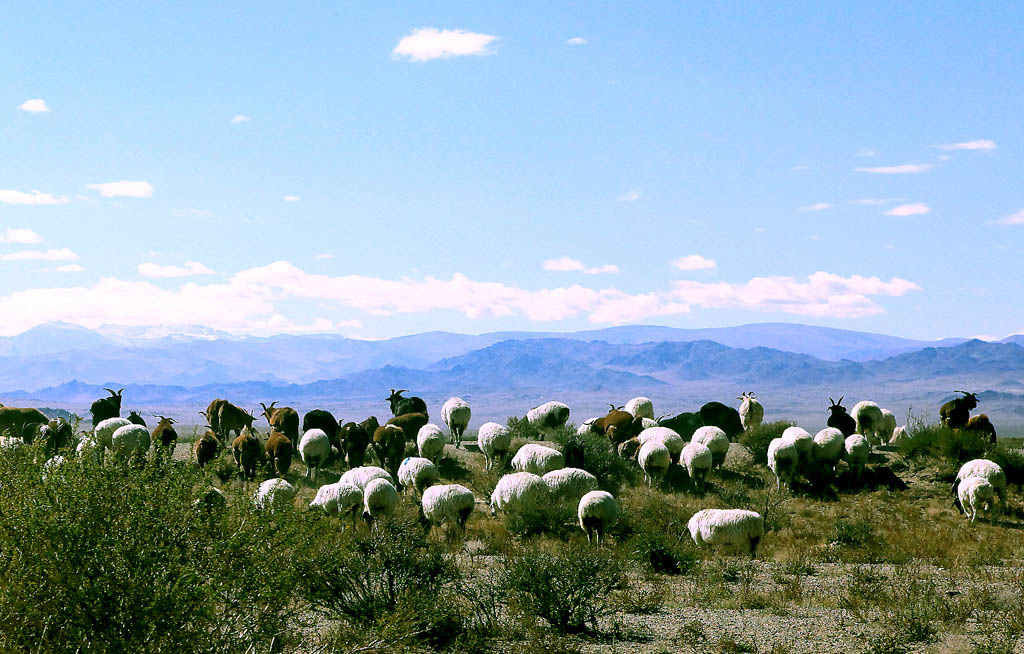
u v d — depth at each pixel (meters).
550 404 39.25
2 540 7.79
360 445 31.19
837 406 37.47
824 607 14.53
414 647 11.57
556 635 12.10
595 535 21.36
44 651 7.75
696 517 21.08
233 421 34.31
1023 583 16.33
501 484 24.22
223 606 8.78
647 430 32.94
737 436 36.59
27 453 8.52
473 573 16.67
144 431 28.09
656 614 13.88
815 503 29.12
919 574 17.86
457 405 36.91
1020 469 30.69
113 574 7.82
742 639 12.23
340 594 12.14
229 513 8.80
